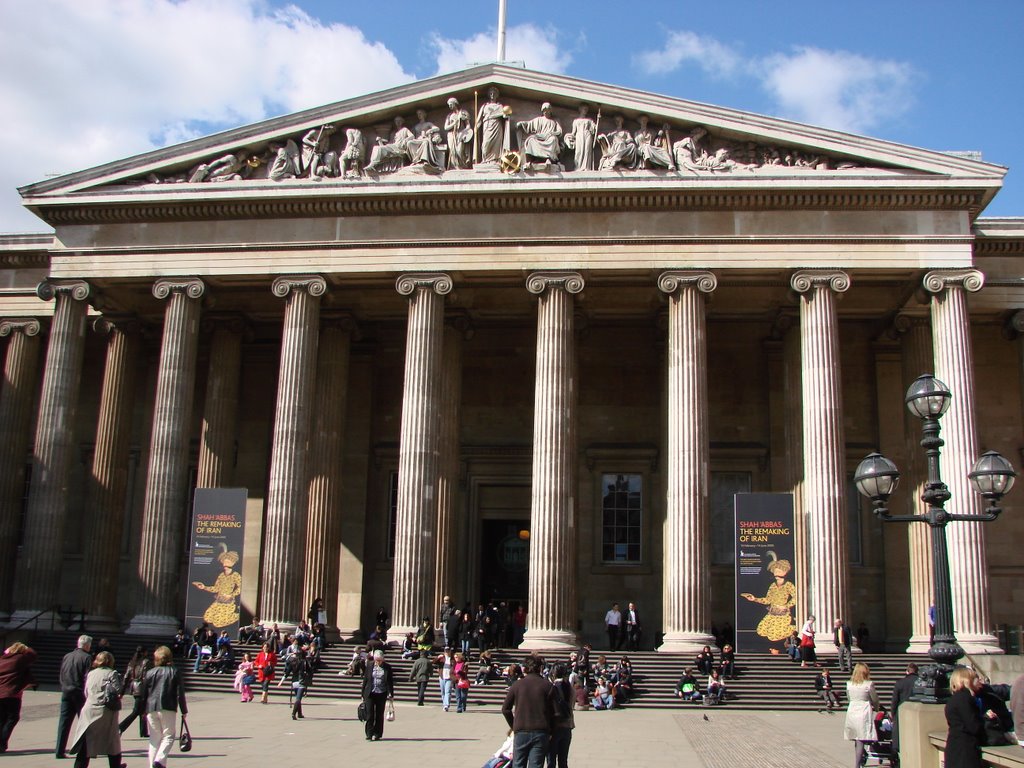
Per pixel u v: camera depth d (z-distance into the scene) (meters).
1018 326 45.16
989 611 38.97
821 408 40.38
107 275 44.50
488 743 25.12
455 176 43.19
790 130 42.31
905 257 41.50
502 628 50.09
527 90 43.88
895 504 49.25
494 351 53.50
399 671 37.69
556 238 42.66
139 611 41.56
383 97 44.12
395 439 52.47
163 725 18.62
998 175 41.22
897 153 41.69
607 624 45.59
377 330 53.16
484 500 52.25
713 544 50.28
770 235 42.03
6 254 49.66
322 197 43.41
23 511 52.81
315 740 25.34
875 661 37.75
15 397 48.81
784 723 31.34
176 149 44.69
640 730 28.95
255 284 45.09
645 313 49.66
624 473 51.56
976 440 39.91
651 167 42.69
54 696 35.34
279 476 41.69
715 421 51.03
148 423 53.16
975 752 15.00
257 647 39.75
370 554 51.38
